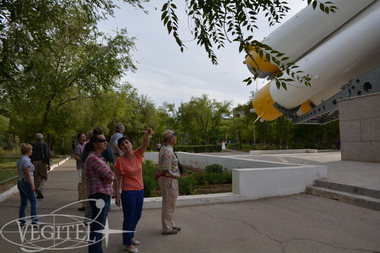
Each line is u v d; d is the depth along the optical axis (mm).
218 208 6285
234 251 3881
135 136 49125
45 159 8094
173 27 3504
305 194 7410
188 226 5039
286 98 16328
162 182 4656
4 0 5234
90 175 3500
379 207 5633
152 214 5938
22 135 24953
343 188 6801
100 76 15508
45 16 8008
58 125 22375
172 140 4844
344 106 12586
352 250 3852
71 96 21234
